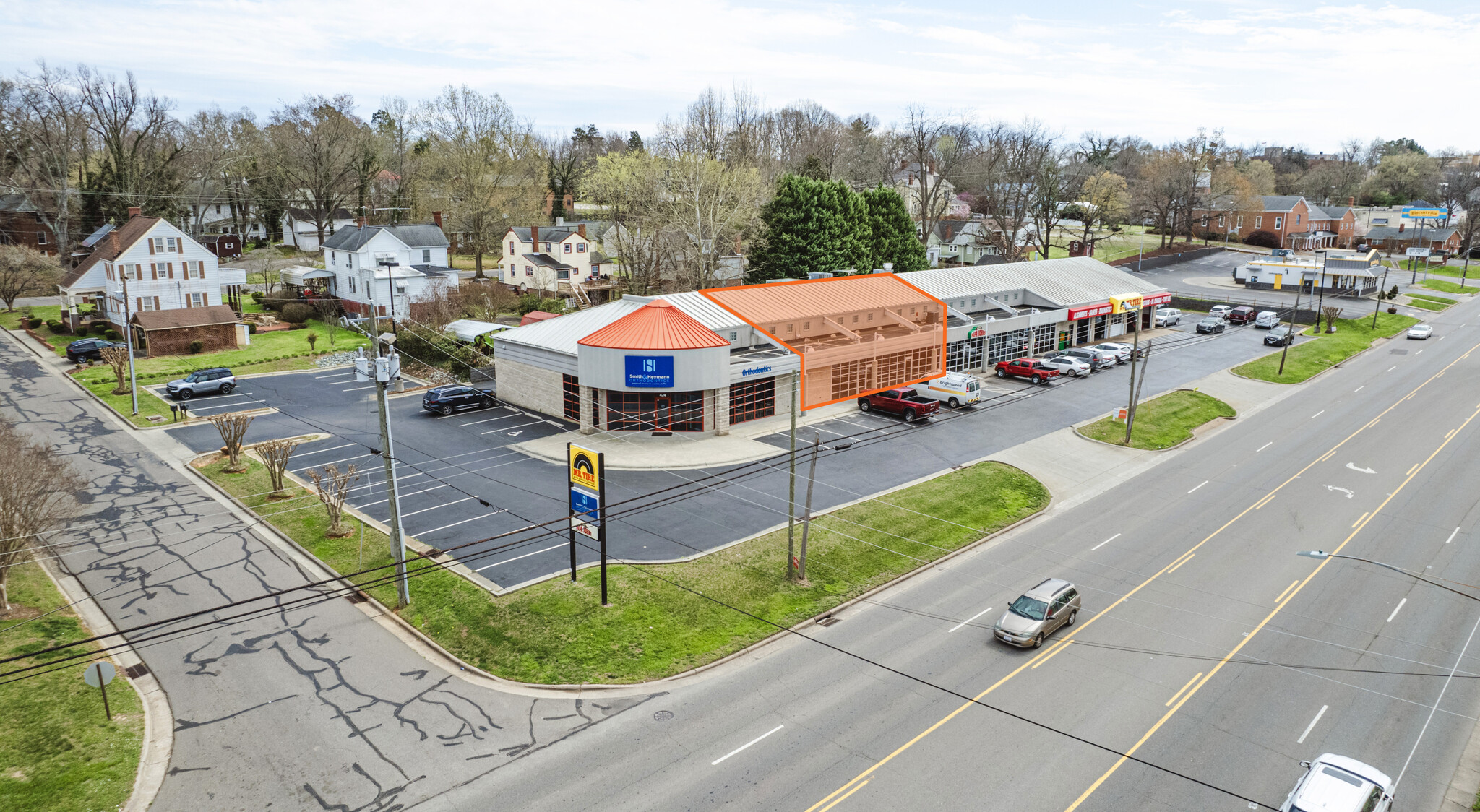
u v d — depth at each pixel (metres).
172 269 68.94
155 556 32.22
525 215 109.25
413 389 57.41
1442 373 64.94
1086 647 27.41
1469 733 23.23
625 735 22.64
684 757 21.70
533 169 114.50
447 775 20.97
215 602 29.05
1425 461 45.72
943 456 45.38
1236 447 48.69
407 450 44.31
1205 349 73.31
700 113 95.06
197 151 104.06
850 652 27.05
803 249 75.94
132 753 21.64
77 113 93.00
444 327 68.81
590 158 152.50
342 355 65.38
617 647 26.78
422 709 23.78
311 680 25.08
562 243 93.00
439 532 34.34
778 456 44.47
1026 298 72.81
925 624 28.92
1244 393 60.19
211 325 65.00
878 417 52.47
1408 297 99.31
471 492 38.59
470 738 22.52
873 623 28.97
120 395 52.78
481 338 62.56
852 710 23.80
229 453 40.47
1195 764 21.56
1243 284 106.38
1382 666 26.52
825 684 25.16
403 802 20.00
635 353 45.34
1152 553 34.81
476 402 53.12
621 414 47.59
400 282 76.88
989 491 40.66
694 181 73.81
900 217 86.38
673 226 76.12
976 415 53.28
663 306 49.75
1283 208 136.38
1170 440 49.44
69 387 54.44
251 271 92.06
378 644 27.09
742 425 50.06
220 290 72.31
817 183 76.19
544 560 32.09
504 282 97.56
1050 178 111.94
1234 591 31.47
